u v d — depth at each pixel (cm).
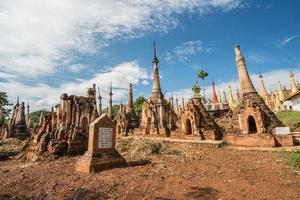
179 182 997
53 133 1984
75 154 1920
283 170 1162
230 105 6216
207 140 2506
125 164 1388
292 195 796
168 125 3528
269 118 2255
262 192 839
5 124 3872
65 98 2120
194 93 3069
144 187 927
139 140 2180
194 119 2730
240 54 2781
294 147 1769
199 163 1437
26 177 1180
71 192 893
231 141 2239
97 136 1323
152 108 3662
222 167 1305
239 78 2716
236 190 873
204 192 859
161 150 1923
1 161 1922
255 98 2466
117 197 819
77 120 2069
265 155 1595
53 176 1177
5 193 917
